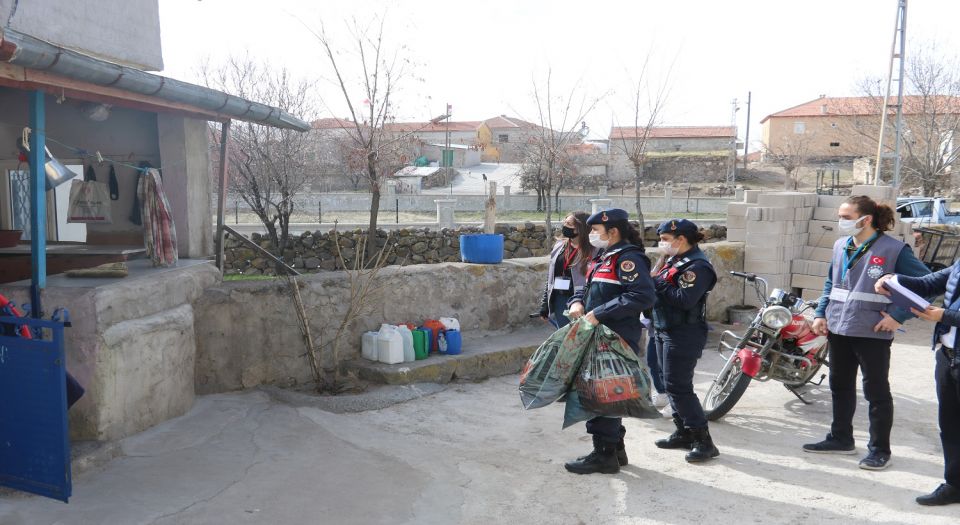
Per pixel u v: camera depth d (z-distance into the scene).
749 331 5.79
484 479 4.48
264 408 5.73
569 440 5.22
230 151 16.97
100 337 4.62
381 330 6.60
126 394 4.88
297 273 6.73
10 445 3.95
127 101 5.65
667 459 4.85
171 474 4.40
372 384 6.34
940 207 20.20
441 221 22.28
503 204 34.09
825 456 4.89
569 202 34.69
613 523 3.88
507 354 7.01
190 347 5.66
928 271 4.46
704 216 31.97
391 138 14.21
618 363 4.33
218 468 4.53
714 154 49.81
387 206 33.69
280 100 18.92
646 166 49.34
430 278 7.21
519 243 20.95
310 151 19.98
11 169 7.53
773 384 6.75
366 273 6.76
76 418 4.64
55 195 7.73
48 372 3.83
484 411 5.87
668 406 5.96
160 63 8.17
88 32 6.86
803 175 51.16
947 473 4.02
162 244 5.98
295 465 4.62
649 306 4.32
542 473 4.59
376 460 4.75
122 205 7.29
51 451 3.85
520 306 7.86
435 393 6.31
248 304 6.13
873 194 9.63
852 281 4.64
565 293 6.12
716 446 5.12
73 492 4.11
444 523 3.89
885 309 4.50
